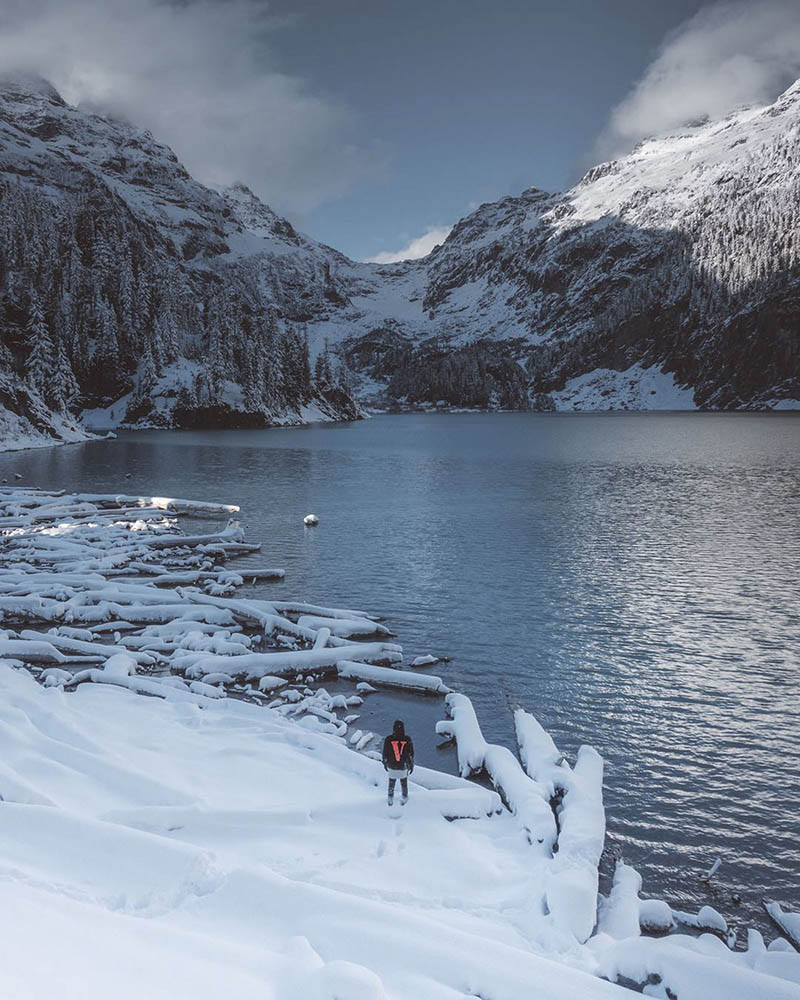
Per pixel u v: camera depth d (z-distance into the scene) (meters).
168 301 149.88
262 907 7.29
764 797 12.42
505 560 30.45
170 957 5.75
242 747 13.18
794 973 7.57
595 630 21.47
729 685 17.36
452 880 9.10
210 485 56.06
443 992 6.00
